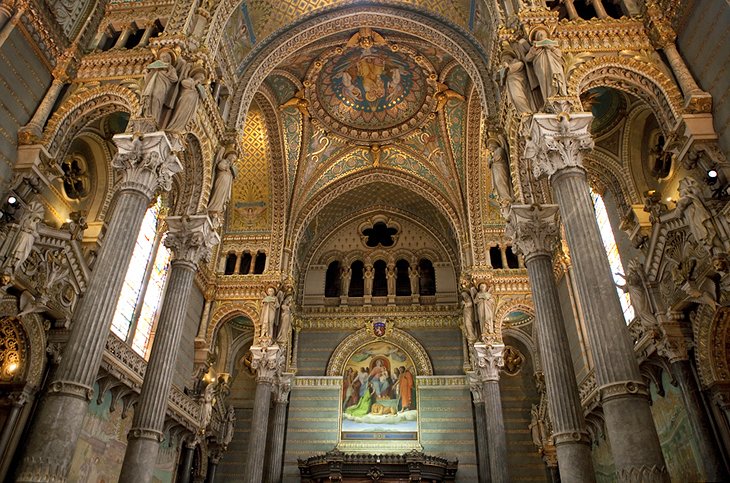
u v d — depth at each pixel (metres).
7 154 11.30
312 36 18.05
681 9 12.08
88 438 13.46
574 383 10.54
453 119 22.81
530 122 11.10
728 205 10.42
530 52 11.95
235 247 23.48
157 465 16.94
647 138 14.80
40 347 12.05
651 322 12.85
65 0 13.45
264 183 23.72
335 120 23.64
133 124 11.44
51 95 12.49
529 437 23.95
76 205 14.16
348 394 25.25
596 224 9.75
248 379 25.98
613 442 7.95
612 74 12.13
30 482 8.12
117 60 13.27
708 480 11.10
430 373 25.39
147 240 18.12
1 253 10.68
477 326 21.70
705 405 11.62
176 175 14.88
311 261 28.83
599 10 13.42
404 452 23.59
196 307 21.17
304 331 26.92
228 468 24.00
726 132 10.69
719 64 10.94
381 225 29.67
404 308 27.08
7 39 11.39
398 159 24.88
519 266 22.25
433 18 17.33
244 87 16.34
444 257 28.56
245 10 16.14
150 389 11.45
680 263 12.09
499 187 13.50
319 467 21.94
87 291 9.73
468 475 22.88
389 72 22.11
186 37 13.11
